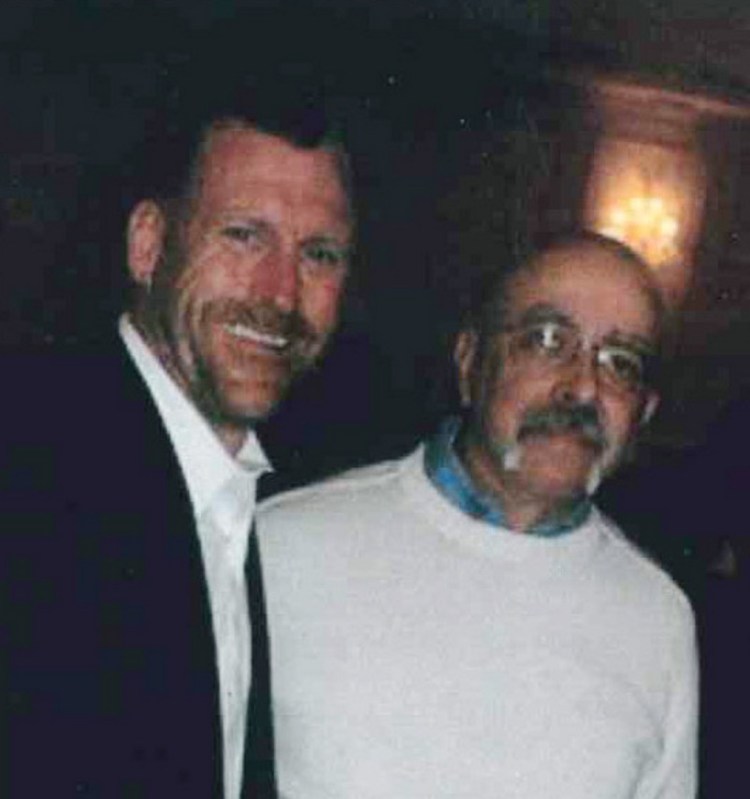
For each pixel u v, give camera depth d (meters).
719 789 2.62
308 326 1.87
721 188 8.94
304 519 2.18
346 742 2.11
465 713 2.12
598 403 2.13
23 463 1.73
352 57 8.13
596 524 2.24
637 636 2.20
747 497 2.85
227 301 1.83
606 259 2.15
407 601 2.14
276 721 2.14
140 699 1.74
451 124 8.56
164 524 1.79
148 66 7.66
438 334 8.30
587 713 2.15
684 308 8.89
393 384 6.58
